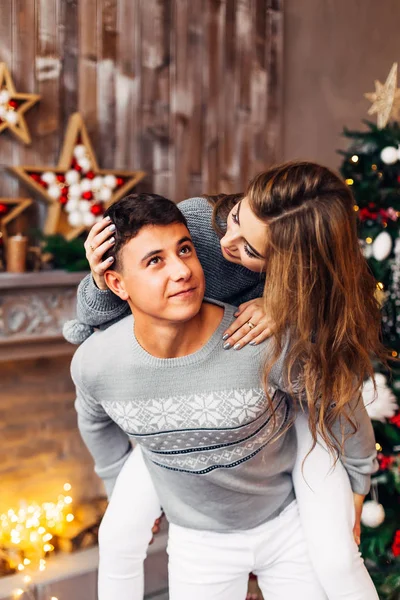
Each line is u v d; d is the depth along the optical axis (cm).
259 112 350
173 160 323
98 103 301
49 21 285
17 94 273
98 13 297
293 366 137
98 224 135
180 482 153
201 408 139
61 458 306
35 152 287
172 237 130
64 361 302
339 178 129
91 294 144
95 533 294
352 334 132
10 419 291
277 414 147
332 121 385
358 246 133
